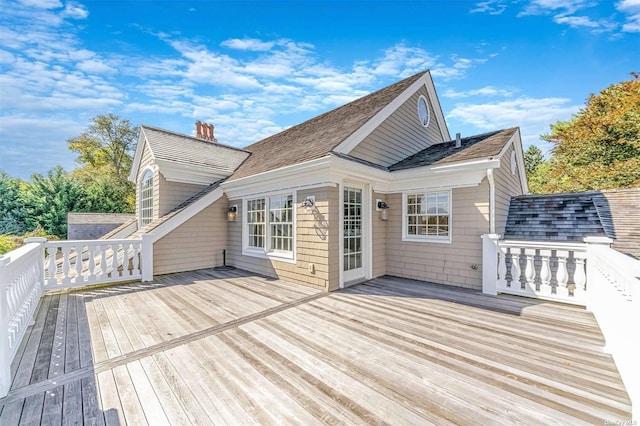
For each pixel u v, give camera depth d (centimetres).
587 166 1664
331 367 278
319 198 586
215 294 552
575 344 325
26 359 297
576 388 240
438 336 350
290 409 217
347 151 623
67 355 306
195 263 812
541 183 2295
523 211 717
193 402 225
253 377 261
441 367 276
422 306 472
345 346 324
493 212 567
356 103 929
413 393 235
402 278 691
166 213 869
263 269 743
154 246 730
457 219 612
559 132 1853
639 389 189
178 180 891
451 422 201
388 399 228
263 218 761
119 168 2777
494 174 591
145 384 251
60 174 2000
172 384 250
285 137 1069
